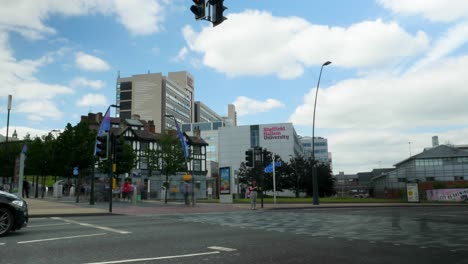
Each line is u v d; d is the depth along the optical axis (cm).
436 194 4400
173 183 3772
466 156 7769
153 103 13088
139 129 7162
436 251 781
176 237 956
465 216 1775
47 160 3931
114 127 6838
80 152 3322
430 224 1356
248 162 2606
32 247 777
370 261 673
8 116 3488
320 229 1180
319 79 3234
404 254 744
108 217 1659
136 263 627
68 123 3450
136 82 13388
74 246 793
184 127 12888
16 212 958
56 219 1491
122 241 871
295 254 732
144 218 1609
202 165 7388
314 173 3045
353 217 1702
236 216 1775
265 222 1427
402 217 1705
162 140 3622
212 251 750
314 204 2997
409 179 8088
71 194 4088
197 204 3014
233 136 10069
